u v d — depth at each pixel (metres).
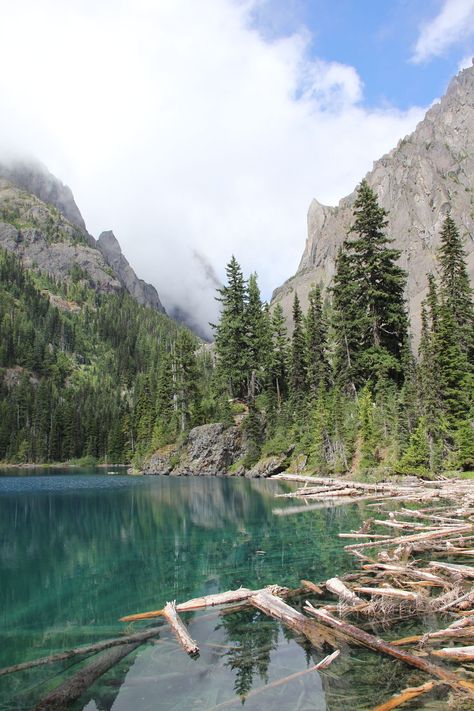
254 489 39.34
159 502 33.88
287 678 8.05
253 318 68.94
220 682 8.05
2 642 9.89
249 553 17.17
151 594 12.90
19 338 188.75
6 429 127.81
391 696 7.30
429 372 36.59
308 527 21.52
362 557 15.58
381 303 48.28
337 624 9.83
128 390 199.50
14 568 16.02
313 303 60.28
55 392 163.62
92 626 10.70
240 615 11.08
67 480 62.06
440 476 32.50
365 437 37.19
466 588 11.68
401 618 10.30
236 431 62.25
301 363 58.91
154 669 8.56
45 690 7.91
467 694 7.17
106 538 21.16
